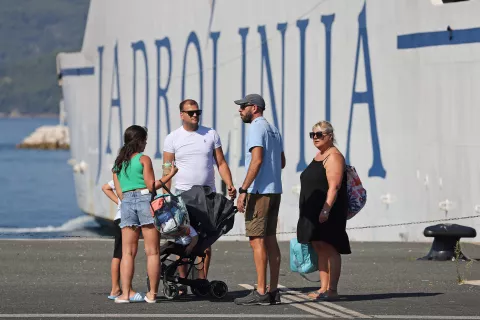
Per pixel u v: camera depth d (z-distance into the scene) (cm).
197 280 4191
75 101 11188
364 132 7012
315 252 4344
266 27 7825
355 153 7075
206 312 3800
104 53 10294
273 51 7756
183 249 4166
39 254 5847
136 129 4103
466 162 6359
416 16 6644
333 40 7231
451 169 6456
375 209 6950
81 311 3816
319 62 7344
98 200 10581
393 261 5553
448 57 6444
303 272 4369
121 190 4081
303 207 4106
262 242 3984
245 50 8038
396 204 6825
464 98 6362
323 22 7306
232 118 8181
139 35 9475
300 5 7500
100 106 10431
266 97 7831
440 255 5603
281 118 7694
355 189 4131
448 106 6462
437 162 6550
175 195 4125
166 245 4184
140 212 4034
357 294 4284
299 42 7519
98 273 5012
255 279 4828
